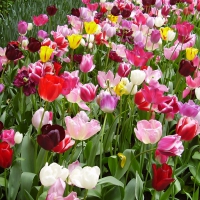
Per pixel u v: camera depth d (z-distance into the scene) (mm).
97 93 2154
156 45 2359
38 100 1966
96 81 2221
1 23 3047
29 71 1521
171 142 1088
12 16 3186
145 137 1147
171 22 3764
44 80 1131
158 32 2203
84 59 1639
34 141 1363
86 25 2113
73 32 2436
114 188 1353
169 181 1053
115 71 2332
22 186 1206
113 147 1700
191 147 1728
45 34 2396
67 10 3592
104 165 1625
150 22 2414
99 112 1838
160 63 2562
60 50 2047
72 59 2123
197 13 3850
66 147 1086
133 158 1287
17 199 1309
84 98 1323
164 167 1090
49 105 1799
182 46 2406
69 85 1289
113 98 1320
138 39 2297
